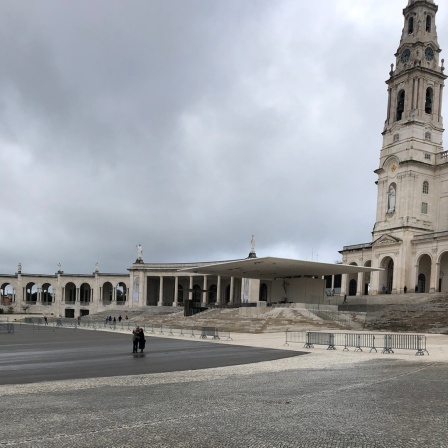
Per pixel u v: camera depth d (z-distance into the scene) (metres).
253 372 21.09
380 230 86.25
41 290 130.00
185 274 108.12
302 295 77.00
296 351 31.08
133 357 27.75
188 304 72.75
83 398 14.90
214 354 29.34
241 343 37.47
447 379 19.02
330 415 12.50
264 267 69.69
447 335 45.31
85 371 21.77
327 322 53.53
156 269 111.12
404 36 88.38
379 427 11.34
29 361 25.89
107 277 124.06
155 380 18.83
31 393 15.84
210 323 59.12
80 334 51.84
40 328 66.81
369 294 86.44
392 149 86.44
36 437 10.45
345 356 28.12
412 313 55.62
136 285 112.38
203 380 18.78
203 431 10.93
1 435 10.60
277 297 81.81
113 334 51.75
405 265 80.31
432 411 13.05
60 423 11.65
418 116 84.25
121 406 13.66
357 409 13.24
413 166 82.88
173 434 10.68
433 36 86.75
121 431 10.91
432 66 86.25
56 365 24.08
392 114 88.25
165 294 118.62
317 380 18.64
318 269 69.88
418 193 83.00
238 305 78.81
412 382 18.17
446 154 83.44
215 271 76.62
